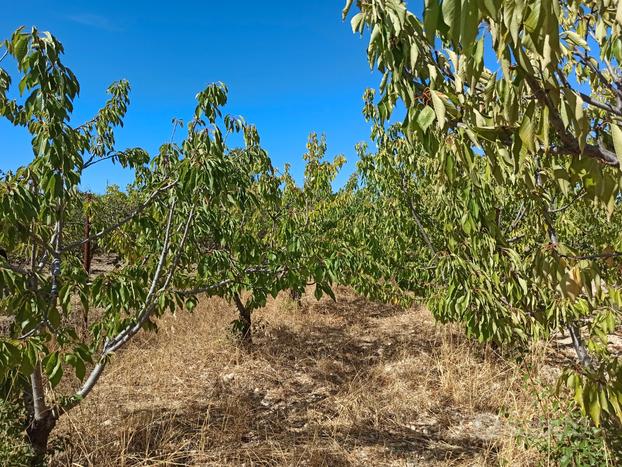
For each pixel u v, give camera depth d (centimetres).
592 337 254
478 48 99
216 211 418
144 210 363
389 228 538
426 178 493
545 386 354
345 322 763
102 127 344
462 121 120
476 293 260
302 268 361
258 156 470
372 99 527
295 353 587
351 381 489
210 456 330
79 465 300
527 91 110
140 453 327
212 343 573
